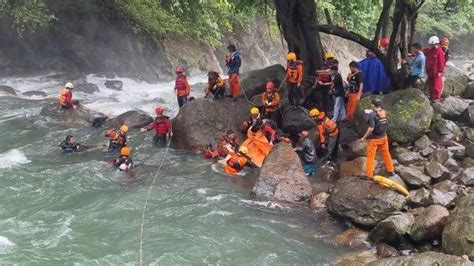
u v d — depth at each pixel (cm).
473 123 1195
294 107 1397
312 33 1563
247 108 1441
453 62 3397
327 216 977
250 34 2858
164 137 1387
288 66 1405
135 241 881
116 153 1309
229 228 935
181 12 2334
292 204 1027
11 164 1202
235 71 1473
